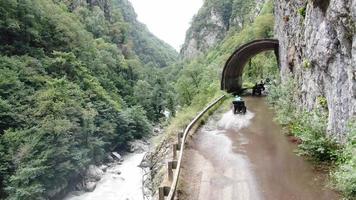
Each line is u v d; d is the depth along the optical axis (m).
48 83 55.09
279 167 11.34
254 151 13.35
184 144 14.17
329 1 10.52
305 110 15.01
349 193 8.29
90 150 48.56
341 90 10.21
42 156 37.72
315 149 11.73
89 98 62.31
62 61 66.44
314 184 9.68
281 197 9.11
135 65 114.00
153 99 87.25
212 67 54.72
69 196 39.00
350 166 8.03
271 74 37.75
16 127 43.72
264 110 22.11
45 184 36.62
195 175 11.20
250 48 29.39
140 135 68.19
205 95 31.97
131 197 35.69
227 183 10.37
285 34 23.31
